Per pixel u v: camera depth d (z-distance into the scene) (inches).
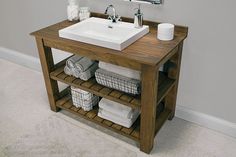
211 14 63.9
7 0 102.7
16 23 107.3
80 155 71.1
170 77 74.3
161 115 78.7
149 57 57.2
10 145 74.5
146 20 74.0
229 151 71.6
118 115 74.3
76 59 77.3
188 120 82.9
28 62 115.6
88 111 81.4
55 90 84.4
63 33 68.1
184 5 66.3
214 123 77.8
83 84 74.5
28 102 93.1
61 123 82.7
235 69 67.4
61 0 87.4
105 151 72.3
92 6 82.4
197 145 73.7
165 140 75.7
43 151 72.6
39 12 96.7
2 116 86.0
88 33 72.4
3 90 100.2
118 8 77.1
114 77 69.0
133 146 73.8
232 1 59.7
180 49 69.0
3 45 120.6
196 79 75.3
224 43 65.8
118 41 60.6
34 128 80.8
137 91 66.8
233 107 72.9
